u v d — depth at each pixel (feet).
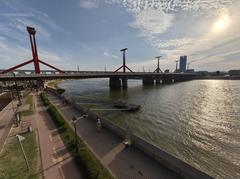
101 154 54.49
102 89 357.00
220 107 165.27
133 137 61.00
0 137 70.38
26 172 44.96
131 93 281.33
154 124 110.93
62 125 82.94
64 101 152.97
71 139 65.26
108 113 140.05
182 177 41.98
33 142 64.54
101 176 40.91
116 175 43.42
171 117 128.57
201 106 170.40
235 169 60.08
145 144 54.90
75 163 49.19
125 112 143.43
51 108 120.67
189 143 81.61
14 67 244.63
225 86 400.06
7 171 45.44
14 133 75.05
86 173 43.83
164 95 253.24
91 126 82.94
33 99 181.27
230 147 77.25
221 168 60.85
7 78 195.00
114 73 337.11
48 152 56.29
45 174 44.19
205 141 84.12
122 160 50.49
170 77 592.19
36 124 88.43
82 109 115.55
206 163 64.08
